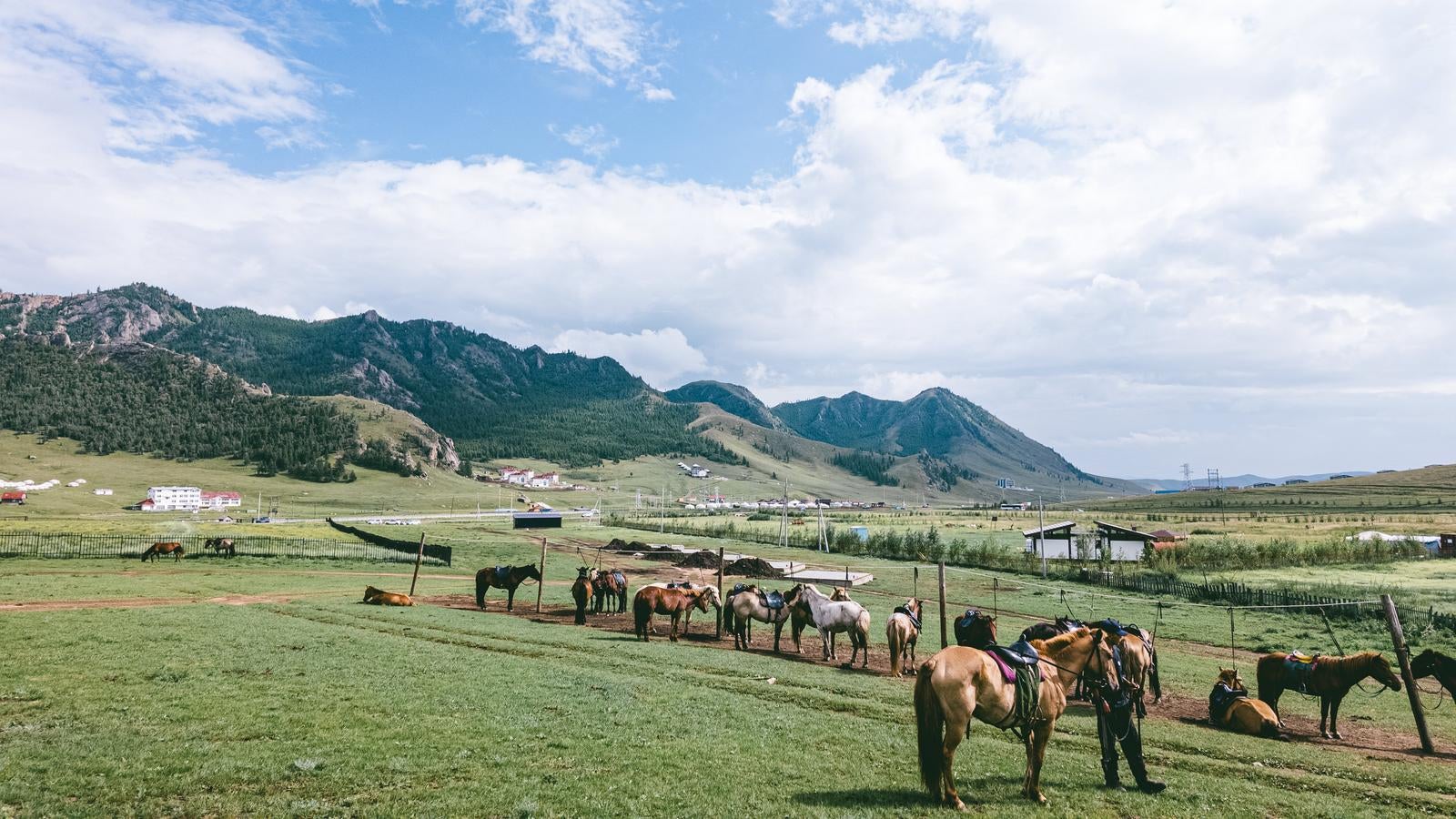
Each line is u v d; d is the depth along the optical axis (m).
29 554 54.78
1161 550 88.31
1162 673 29.30
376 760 12.90
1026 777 13.17
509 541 111.62
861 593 59.78
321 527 125.50
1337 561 84.25
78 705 15.29
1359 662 20.08
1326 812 12.67
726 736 15.62
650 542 116.62
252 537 75.56
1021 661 12.62
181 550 58.94
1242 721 20.00
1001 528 179.75
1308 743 19.39
